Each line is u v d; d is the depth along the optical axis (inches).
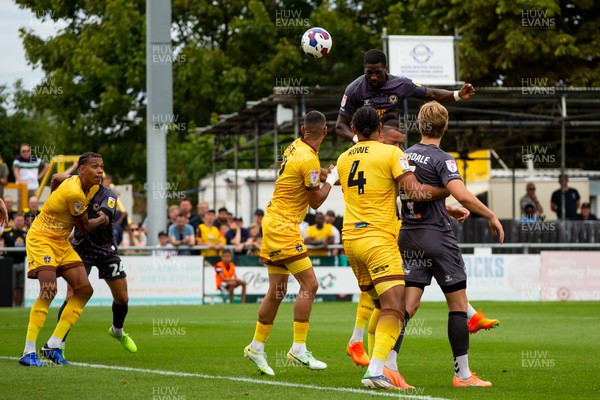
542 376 518.0
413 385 480.1
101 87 2229.3
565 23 1834.4
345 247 481.4
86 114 2273.6
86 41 2193.7
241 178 1820.9
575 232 1300.4
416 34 2005.4
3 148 2215.8
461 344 477.7
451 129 1477.6
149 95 1190.9
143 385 475.2
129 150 2273.6
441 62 1193.4
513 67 1813.5
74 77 2256.4
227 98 2142.0
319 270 1189.1
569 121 1428.4
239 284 1177.4
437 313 987.3
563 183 1331.2
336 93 1205.1
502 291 1210.0
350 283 1197.1
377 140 480.7
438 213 482.6
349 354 569.0
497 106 1374.3
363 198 469.7
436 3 1891.0
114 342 716.0
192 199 2390.5
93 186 600.7
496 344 698.2
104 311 1041.5
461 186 470.3
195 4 2225.6
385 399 422.6
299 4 2279.8
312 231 1193.4
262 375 520.7
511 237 1304.1
